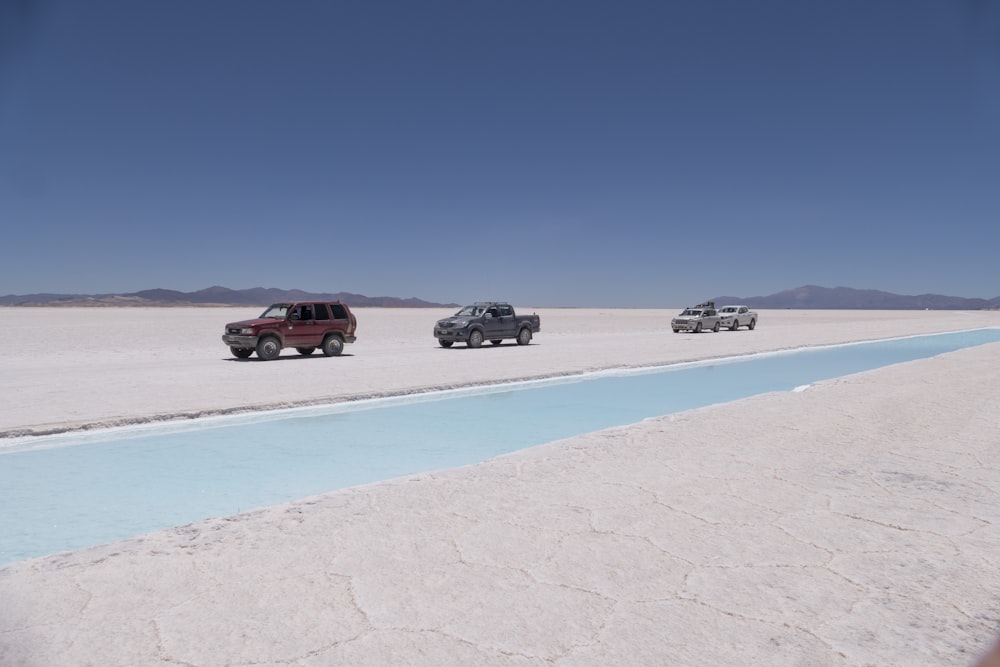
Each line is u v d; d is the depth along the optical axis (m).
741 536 4.45
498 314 27.97
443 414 11.32
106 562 4.04
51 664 2.82
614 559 4.04
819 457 6.86
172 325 45.50
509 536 4.46
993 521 4.76
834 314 133.88
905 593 3.53
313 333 21.67
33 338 30.16
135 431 9.48
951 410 9.91
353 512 5.05
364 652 2.91
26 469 7.45
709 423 8.90
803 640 3.01
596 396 13.61
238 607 3.38
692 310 43.16
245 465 7.70
